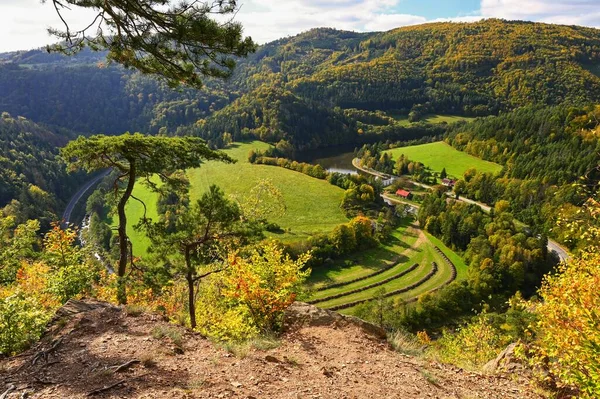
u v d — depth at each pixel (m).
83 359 7.05
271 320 11.58
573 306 7.31
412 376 7.81
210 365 7.26
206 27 7.14
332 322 10.90
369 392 6.81
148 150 15.84
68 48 7.82
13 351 7.67
